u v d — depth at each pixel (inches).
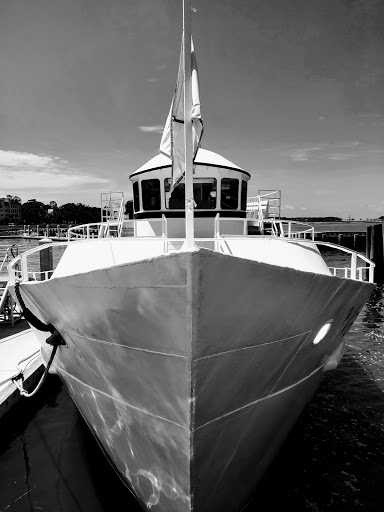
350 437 313.9
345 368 473.7
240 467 214.8
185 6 137.9
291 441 307.4
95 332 186.5
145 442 205.6
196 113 149.1
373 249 1430.9
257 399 201.5
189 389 161.9
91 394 235.5
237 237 253.6
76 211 6579.7
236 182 324.8
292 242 261.7
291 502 241.6
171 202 315.3
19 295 244.8
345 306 238.5
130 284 147.1
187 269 128.4
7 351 445.4
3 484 258.8
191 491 192.9
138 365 177.3
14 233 3944.4
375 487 254.5
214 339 154.2
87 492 251.8
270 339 179.9
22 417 353.1
